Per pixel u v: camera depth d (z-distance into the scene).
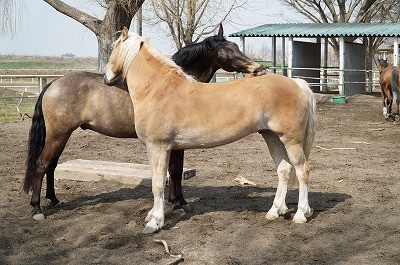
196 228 5.66
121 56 5.68
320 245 5.12
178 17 19.81
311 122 5.62
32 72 29.81
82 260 4.80
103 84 6.18
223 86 5.48
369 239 5.27
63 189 7.52
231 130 5.35
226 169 9.02
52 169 6.51
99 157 10.21
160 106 5.36
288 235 5.41
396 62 22.03
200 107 5.35
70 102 6.06
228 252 4.96
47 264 4.73
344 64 22.48
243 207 6.52
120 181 7.82
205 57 6.28
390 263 4.64
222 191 7.41
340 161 9.58
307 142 5.65
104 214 6.25
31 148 6.14
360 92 24.88
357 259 4.73
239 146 11.53
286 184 5.90
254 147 11.39
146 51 5.63
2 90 23.67
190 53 6.25
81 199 6.98
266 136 5.85
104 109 6.16
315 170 8.78
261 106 5.34
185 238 5.36
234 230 5.59
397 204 6.57
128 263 4.72
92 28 17.05
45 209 6.48
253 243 5.19
